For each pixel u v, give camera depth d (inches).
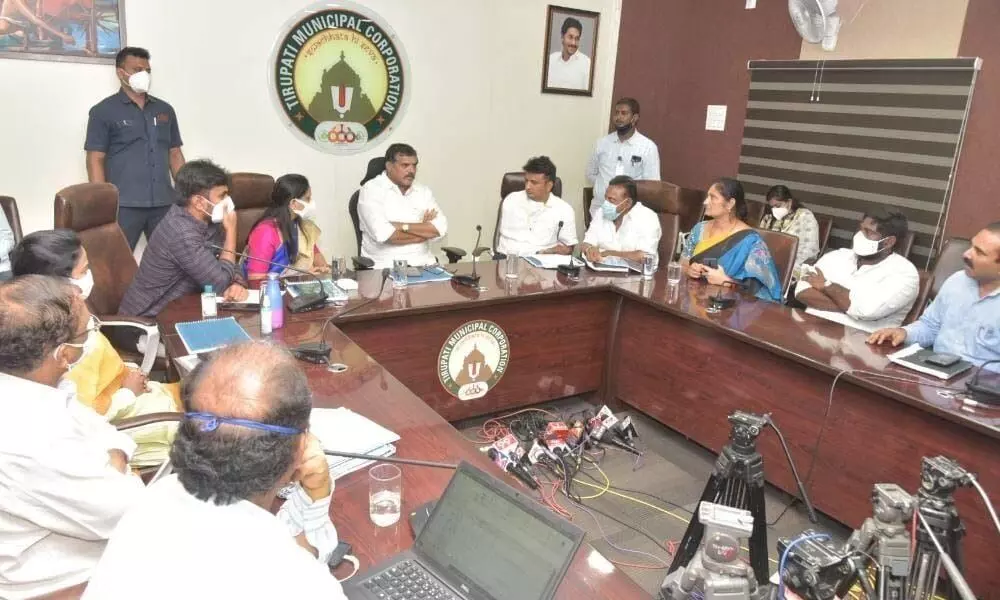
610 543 88.4
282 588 28.7
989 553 74.4
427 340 104.6
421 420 64.4
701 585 42.5
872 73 148.7
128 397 64.1
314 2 154.2
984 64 130.5
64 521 43.3
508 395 117.6
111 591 28.4
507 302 111.0
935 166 140.4
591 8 196.5
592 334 123.8
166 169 139.9
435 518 44.2
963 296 91.6
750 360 100.0
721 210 124.3
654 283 123.0
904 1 142.2
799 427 94.0
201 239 95.7
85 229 95.6
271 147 157.8
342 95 162.9
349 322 95.0
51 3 127.5
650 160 183.5
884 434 83.5
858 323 108.0
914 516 45.3
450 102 179.2
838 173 158.2
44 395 43.9
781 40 166.9
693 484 104.0
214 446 30.1
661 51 195.6
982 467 74.1
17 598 43.8
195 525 29.6
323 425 60.1
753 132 176.1
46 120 132.5
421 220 143.6
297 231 119.5
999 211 131.6
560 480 102.7
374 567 42.3
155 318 91.4
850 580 44.4
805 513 97.3
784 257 124.3
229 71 148.4
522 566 39.2
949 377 81.5
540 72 191.6
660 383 116.7
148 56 130.6
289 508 43.4
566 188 207.8
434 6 169.6
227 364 32.2
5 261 102.7
